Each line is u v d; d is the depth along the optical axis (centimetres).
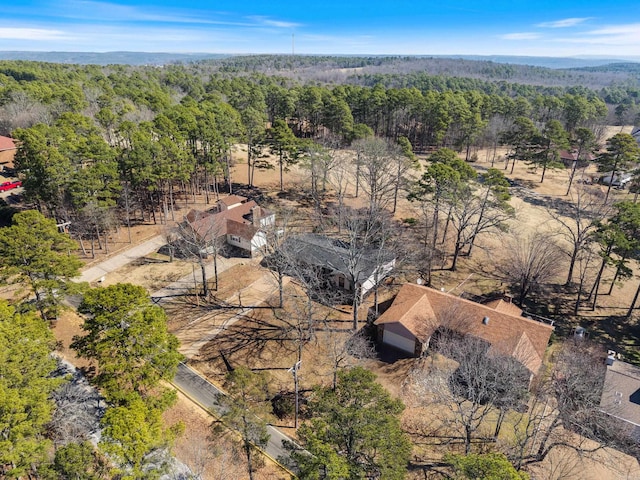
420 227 6166
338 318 4259
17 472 2138
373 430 1953
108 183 5212
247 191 7556
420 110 9788
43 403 2361
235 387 2812
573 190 7806
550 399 3206
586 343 3847
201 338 3953
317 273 4816
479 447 2891
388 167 7312
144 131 6156
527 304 4522
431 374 3488
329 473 1827
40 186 4947
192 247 5259
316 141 9288
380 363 3681
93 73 14975
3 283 3544
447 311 3856
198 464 2697
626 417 2936
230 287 4756
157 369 2761
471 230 6031
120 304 2706
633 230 3981
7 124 8619
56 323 3978
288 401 3256
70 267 3675
